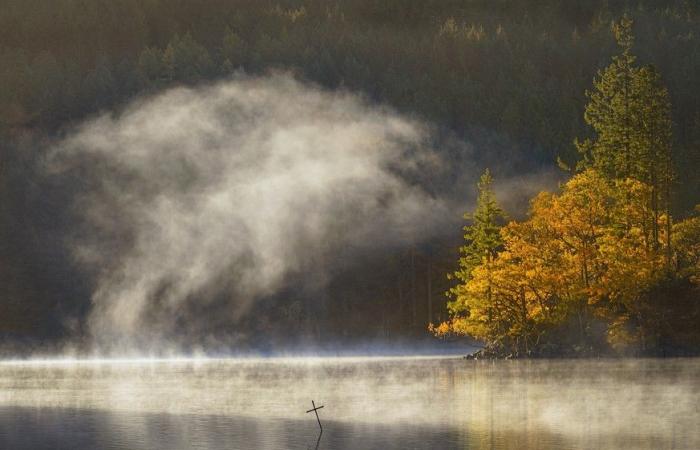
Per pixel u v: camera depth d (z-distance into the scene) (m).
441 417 158.88
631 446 127.94
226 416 168.88
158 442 140.00
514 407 169.25
